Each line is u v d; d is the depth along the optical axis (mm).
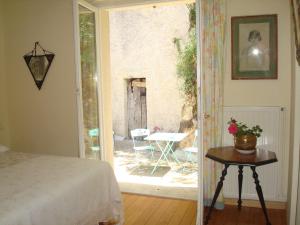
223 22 3203
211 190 3373
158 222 3086
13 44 3893
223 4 3189
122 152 6570
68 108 3729
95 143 3932
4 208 1794
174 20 6914
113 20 7520
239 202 3254
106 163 2791
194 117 6508
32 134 3941
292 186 2594
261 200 2850
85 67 3754
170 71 7086
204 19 3236
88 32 3783
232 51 3275
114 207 2768
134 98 7703
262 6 3168
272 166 3201
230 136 3303
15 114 3990
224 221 3078
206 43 3246
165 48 7078
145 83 7496
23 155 3047
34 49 3809
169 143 5734
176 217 3199
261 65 3217
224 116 3299
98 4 3814
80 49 3588
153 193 3891
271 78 3195
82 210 2322
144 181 4414
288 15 3102
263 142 3211
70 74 3674
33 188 2107
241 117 3244
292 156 2656
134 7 3744
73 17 3449
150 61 7266
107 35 4117
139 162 5688
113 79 7742
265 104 3240
